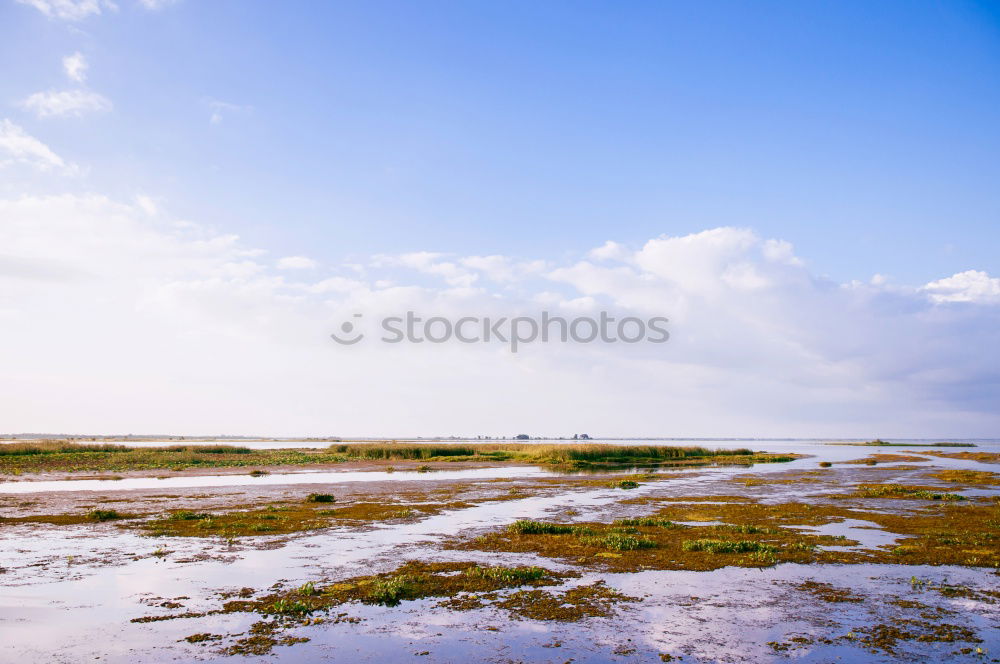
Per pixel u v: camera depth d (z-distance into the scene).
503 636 10.06
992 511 24.56
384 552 16.31
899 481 41.22
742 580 13.48
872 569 14.47
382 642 9.76
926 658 9.18
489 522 21.67
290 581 13.31
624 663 9.00
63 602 11.73
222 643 9.66
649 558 15.55
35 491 31.91
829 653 9.37
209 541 17.80
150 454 65.44
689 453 86.94
